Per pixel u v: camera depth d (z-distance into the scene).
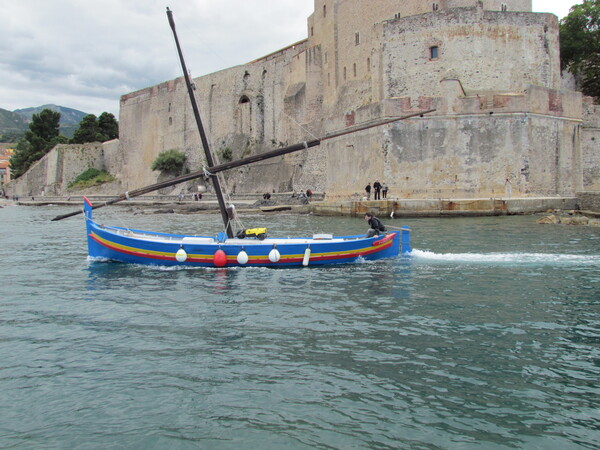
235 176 71.75
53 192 97.81
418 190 34.44
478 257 16.64
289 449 5.88
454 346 8.77
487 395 7.04
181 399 7.05
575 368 7.84
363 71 51.31
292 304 11.61
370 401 6.89
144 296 12.62
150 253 16.62
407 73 38.28
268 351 8.68
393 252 17.03
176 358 8.46
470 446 5.89
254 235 17.25
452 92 33.97
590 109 38.69
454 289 12.68
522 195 33.41
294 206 42.25
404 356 8.36
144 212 50.34
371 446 5.90
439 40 37.28
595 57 45.91
